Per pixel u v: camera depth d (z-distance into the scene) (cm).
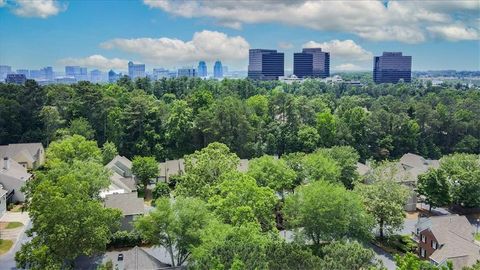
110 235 5034
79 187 4600
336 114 11800
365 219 5172
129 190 6788
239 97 13662
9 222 5975
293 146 9875
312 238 5094
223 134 9300
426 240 5141
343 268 3238
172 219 4434
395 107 12412
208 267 3412
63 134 9156
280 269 3319
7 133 9719
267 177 6028
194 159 6419
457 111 11944
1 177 6812
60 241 4072
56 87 11050
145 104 9531
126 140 9456
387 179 6203
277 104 10556
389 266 4928
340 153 7519
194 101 10619
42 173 5881
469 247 4688
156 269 4203
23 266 4188
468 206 7012
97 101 10225
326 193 5009
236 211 4409
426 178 6862
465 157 7394
